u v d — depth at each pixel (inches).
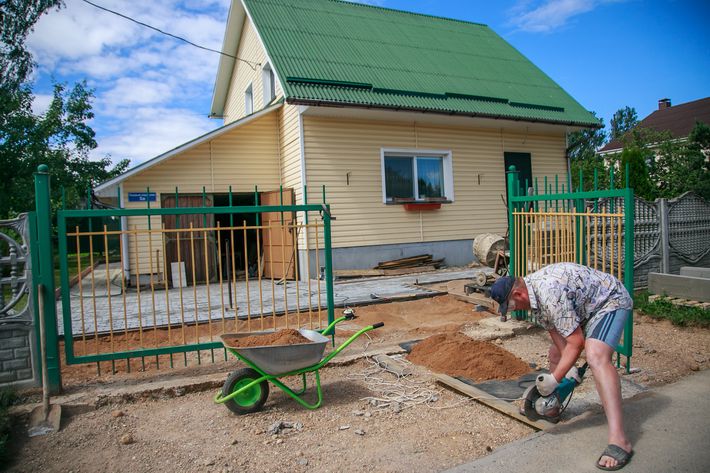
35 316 173.8
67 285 178.9
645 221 354.9
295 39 498.3
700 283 292.5
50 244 174.6
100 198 504.4
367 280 431.5
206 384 182.9
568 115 550.3
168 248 454.9
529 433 143.5
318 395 168.7
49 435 148.2
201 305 325.7
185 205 458.6
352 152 467.8
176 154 441.4
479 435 143.0
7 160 669.9
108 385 184.2
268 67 535.8
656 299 301.3
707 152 757.9
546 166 575.8
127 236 444.8
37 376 175.0
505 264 326.6
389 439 141.8
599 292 129.5
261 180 491.2
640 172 577.9
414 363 208.4
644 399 158.1
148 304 338.0
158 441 143.8
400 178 501.4
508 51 660.7
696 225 385.4
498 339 234.7
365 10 622.2
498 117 494.6
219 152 472.7
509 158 551.8
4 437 139.7
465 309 304.3
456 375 186.9
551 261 234.7
